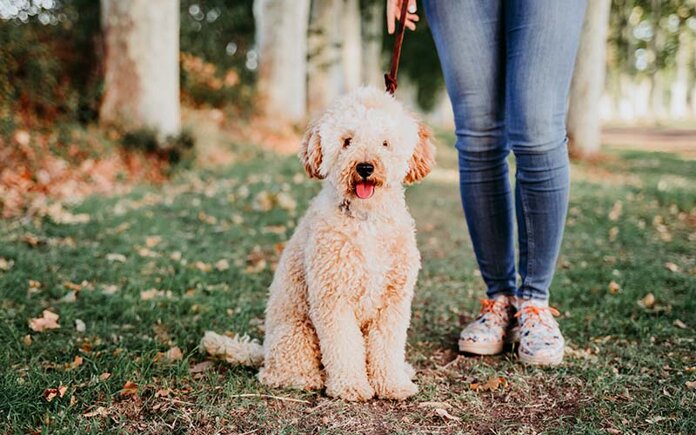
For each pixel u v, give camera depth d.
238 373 2.79
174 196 7.62
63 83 9.82
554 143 2.85
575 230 6.53
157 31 9.46
